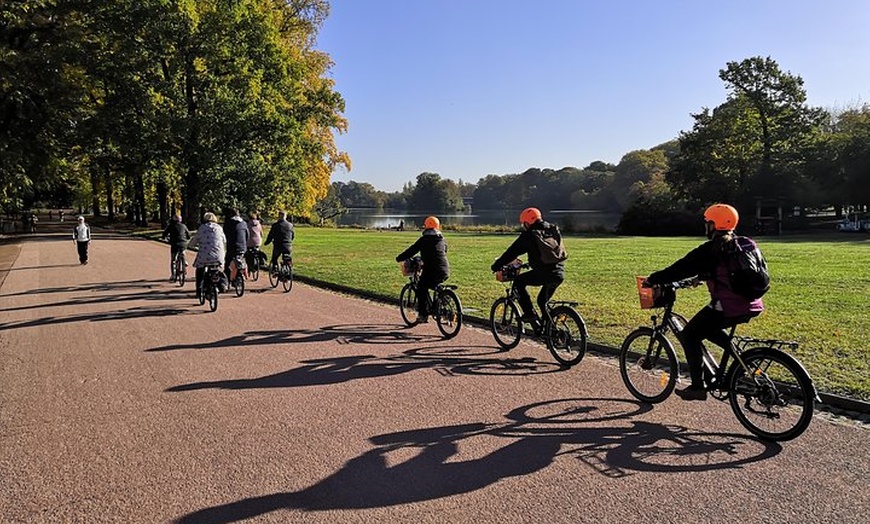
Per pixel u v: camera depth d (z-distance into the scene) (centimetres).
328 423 523
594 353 776
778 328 874
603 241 3622
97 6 3198
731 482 408
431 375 671
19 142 3117
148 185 4816
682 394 537
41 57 2980
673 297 568
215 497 392
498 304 808
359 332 915
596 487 402
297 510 374
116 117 3278
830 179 5344
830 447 465
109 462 446
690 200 5928
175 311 1114
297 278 1641
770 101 5681
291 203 3972
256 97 3431
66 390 625
